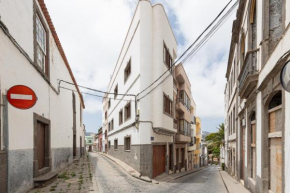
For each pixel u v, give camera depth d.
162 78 12.00
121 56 17.33
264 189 5.50
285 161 4.11
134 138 12.26
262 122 5.73
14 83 5.21
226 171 19.23
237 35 11.05
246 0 8.21
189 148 24.16
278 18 5.71
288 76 3.00
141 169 10.88
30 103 4.53
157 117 11.68
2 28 4.57
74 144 16.80
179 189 8.05
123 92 16.19
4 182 4.52
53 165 8.94
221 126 29.86
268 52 5.70
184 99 19.80
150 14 12.06
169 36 14.05
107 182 8.60
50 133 8.48
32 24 6.60
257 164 6.23
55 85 9.57
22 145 5.54
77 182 7.76
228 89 18.28
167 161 13.81
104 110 33.53
